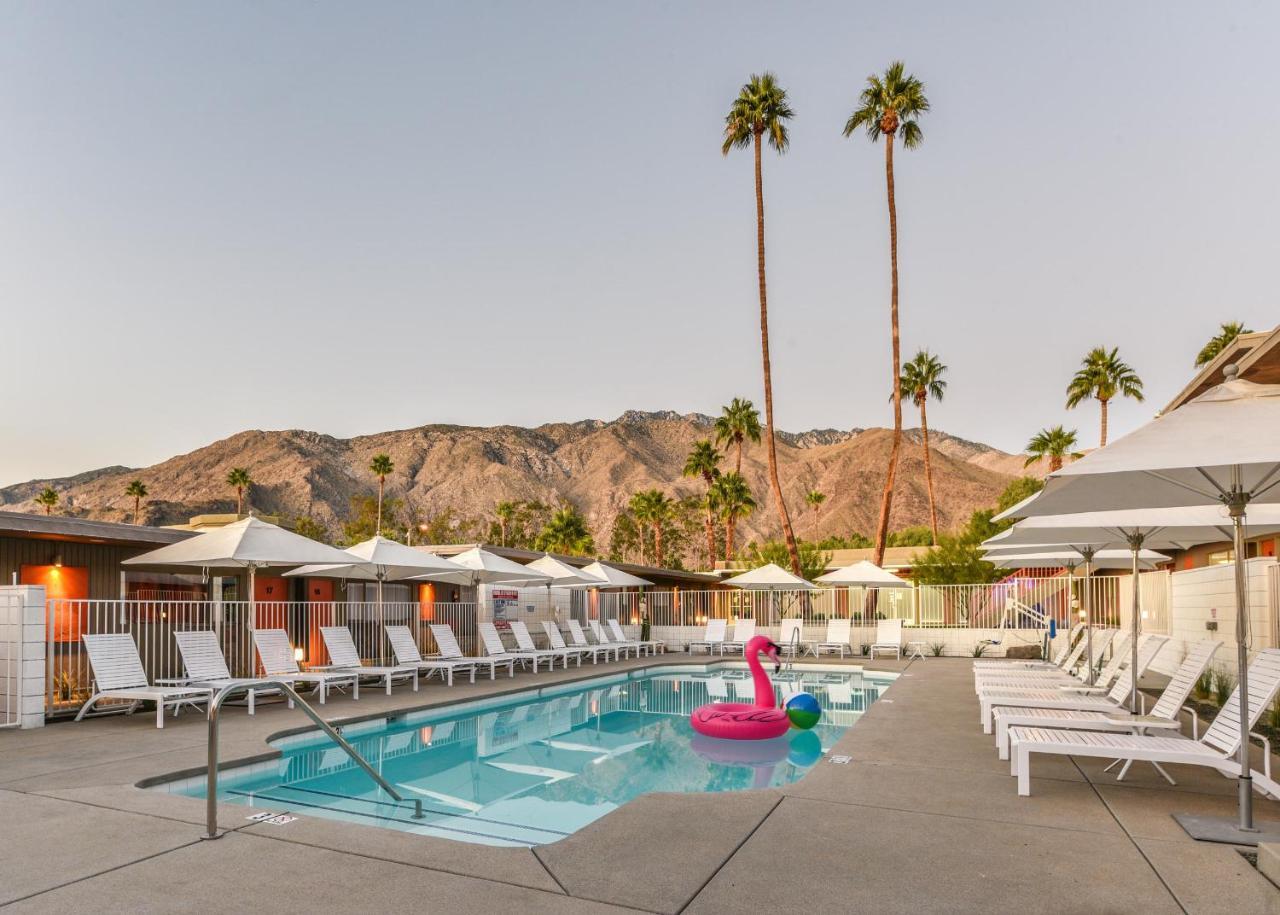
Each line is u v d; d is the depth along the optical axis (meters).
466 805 7.27
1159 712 7.80
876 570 24.05
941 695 13.31
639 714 13.54
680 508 105.50
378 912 3.88
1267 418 4.64
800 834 5.24
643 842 5.03
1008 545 12.38
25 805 5.82
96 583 15.20
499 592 23.31
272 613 16.92
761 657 22.36
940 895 4.16
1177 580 16.92
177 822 5.35
